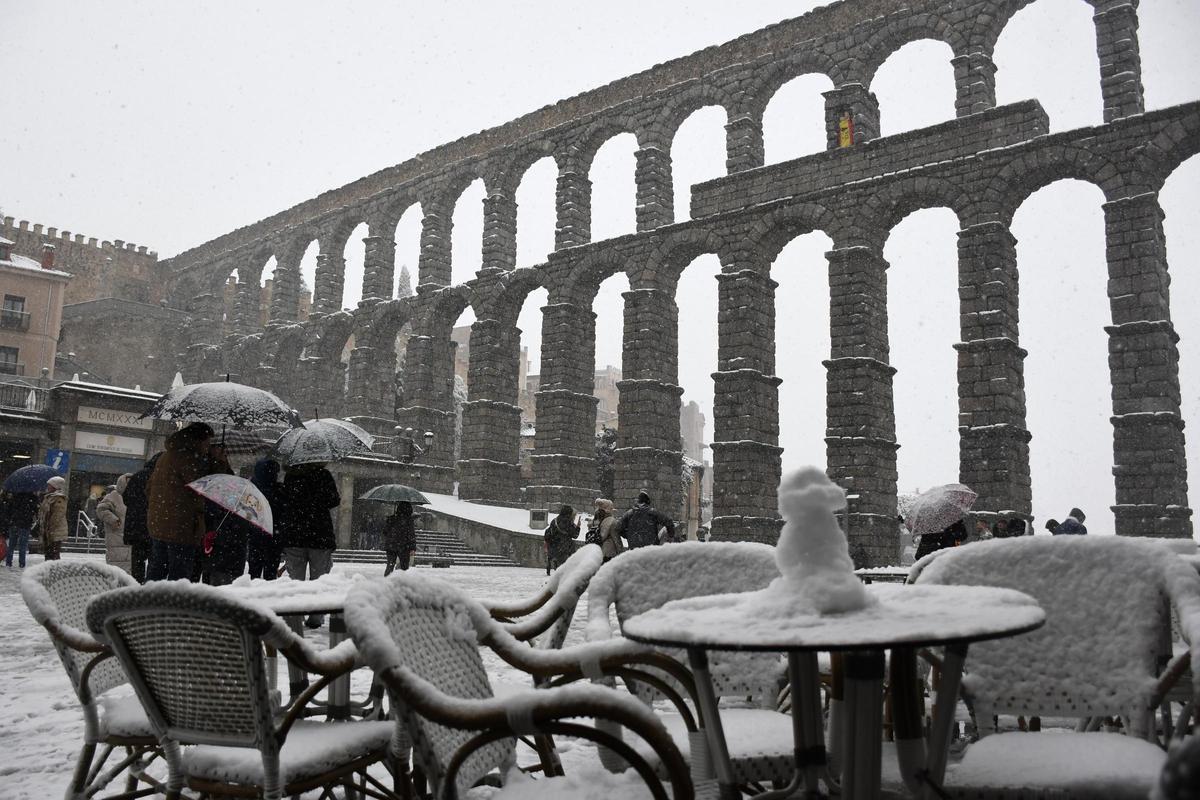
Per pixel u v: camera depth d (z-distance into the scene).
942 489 13.07
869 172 34.00
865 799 2.51
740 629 2.57
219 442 11.86
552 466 41.53
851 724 2.55
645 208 40.84
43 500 20.12
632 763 2.50
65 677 8.07
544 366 42.91
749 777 3.19
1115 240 28.12
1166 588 3.41
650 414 38.34
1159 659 3.61
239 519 11.19
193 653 3.11
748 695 4.08
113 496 16.55
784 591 2.81
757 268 36.41
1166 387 26.34
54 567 4.37
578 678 3.77
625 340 39.53
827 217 34.28
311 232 58.78
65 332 66.25
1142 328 26.86
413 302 50.22
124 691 7.45
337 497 11.97
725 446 34.78
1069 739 3.22
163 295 74.44
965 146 31.89
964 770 2.93
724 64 40.06
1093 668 3.48
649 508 17.69
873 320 32.94
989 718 3.61
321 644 9.77
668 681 4.12
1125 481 26.30
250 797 3.17
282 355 58.88
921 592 3.20
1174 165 28.38
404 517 21.69
